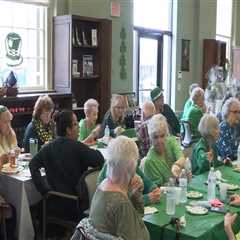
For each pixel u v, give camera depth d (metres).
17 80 5.42
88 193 2.82
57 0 5.97
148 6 7.77
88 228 1.90
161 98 5.45
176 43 8.34
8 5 5.53
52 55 5.97
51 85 6.02
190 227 2.15
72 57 5.84
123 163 1.90
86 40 6.06
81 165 3.11
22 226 3.17
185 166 3.05
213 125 3.38
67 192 3.07
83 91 6.30
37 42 5.90
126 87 7.20
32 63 5.87
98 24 6.17
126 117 5.86
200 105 5.70
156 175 3.05
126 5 7.06
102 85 6.20
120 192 1.90
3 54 5.53
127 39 7.13
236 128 4.14
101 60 6.18
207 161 3.30
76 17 5.76
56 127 3.19
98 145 4.27
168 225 2.15
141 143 3.89
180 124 5.53
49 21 5.95
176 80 8.41
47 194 3.08
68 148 3.10
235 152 4.05
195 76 8.94
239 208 2.45
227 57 10.23
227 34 10.30
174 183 2.81
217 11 9.82
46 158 3.11
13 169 3.36
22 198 3.15
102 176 2.60
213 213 2.37
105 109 6.23
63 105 5.72
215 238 2.17
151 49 7.96
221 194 2.63
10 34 5.58
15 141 3.90
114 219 1.85
